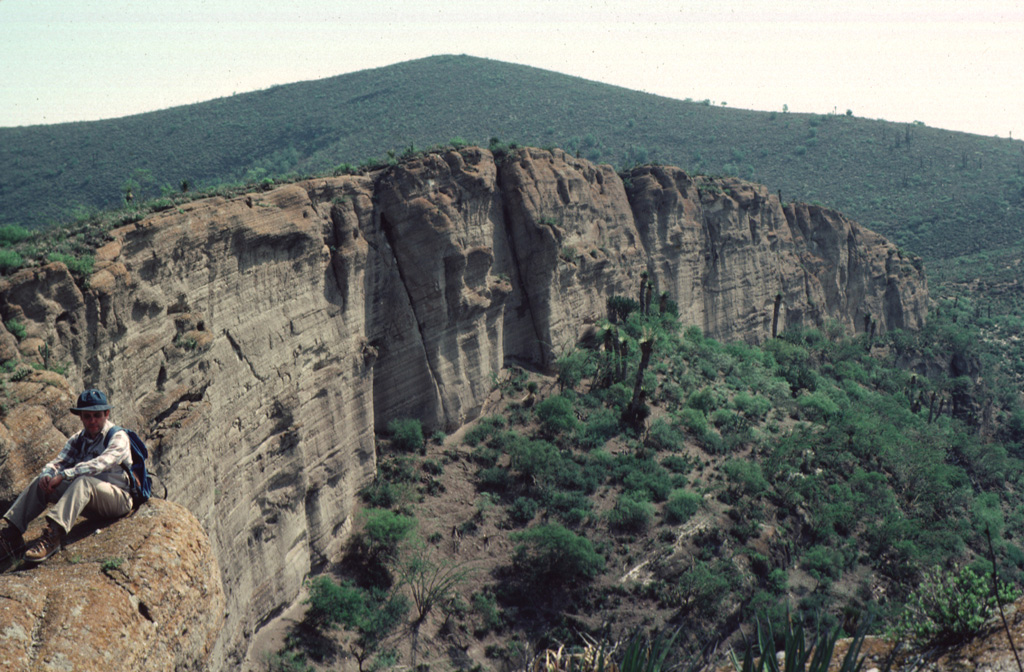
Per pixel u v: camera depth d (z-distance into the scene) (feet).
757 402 269.23
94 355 92.99
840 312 447.42
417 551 162.09
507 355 242.58
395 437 193.06
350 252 169.27
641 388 234.38
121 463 26.91
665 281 321.73
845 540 206.08
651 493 200.13
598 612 160.66
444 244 196.75
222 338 124.98
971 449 327.06
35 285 85.25
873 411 312.29
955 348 460.96
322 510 155.53
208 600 26.96
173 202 121.19
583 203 269.44
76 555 24.11
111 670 20.86
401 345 193.67
